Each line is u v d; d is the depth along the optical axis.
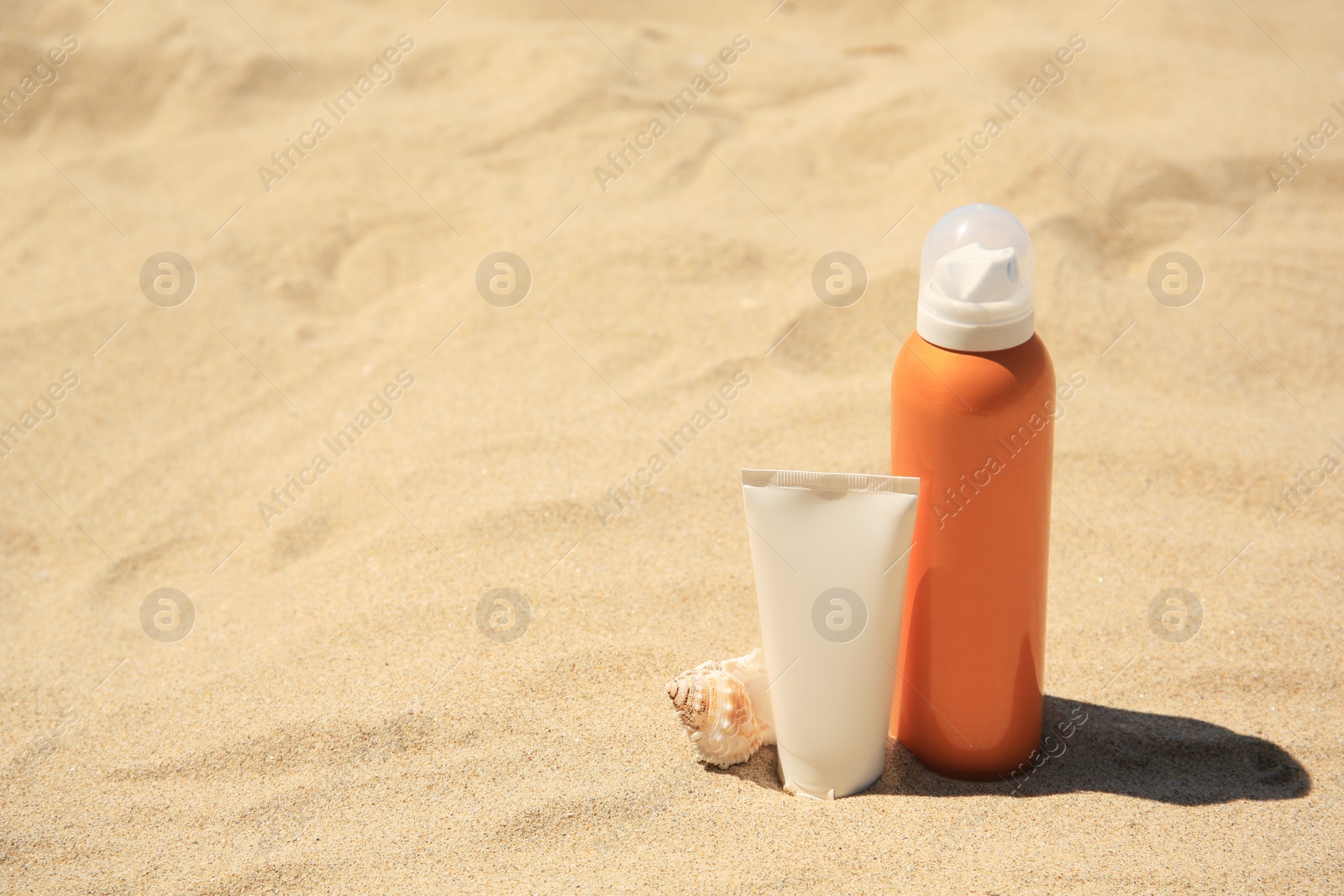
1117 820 2.00
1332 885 1.80
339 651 2.59
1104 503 3.07
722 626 2.64
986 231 1.96
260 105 5.75
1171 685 2.40
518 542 2.95
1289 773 2.13
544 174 5.04
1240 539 2.91
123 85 5.75
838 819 2.01
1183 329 3.91
